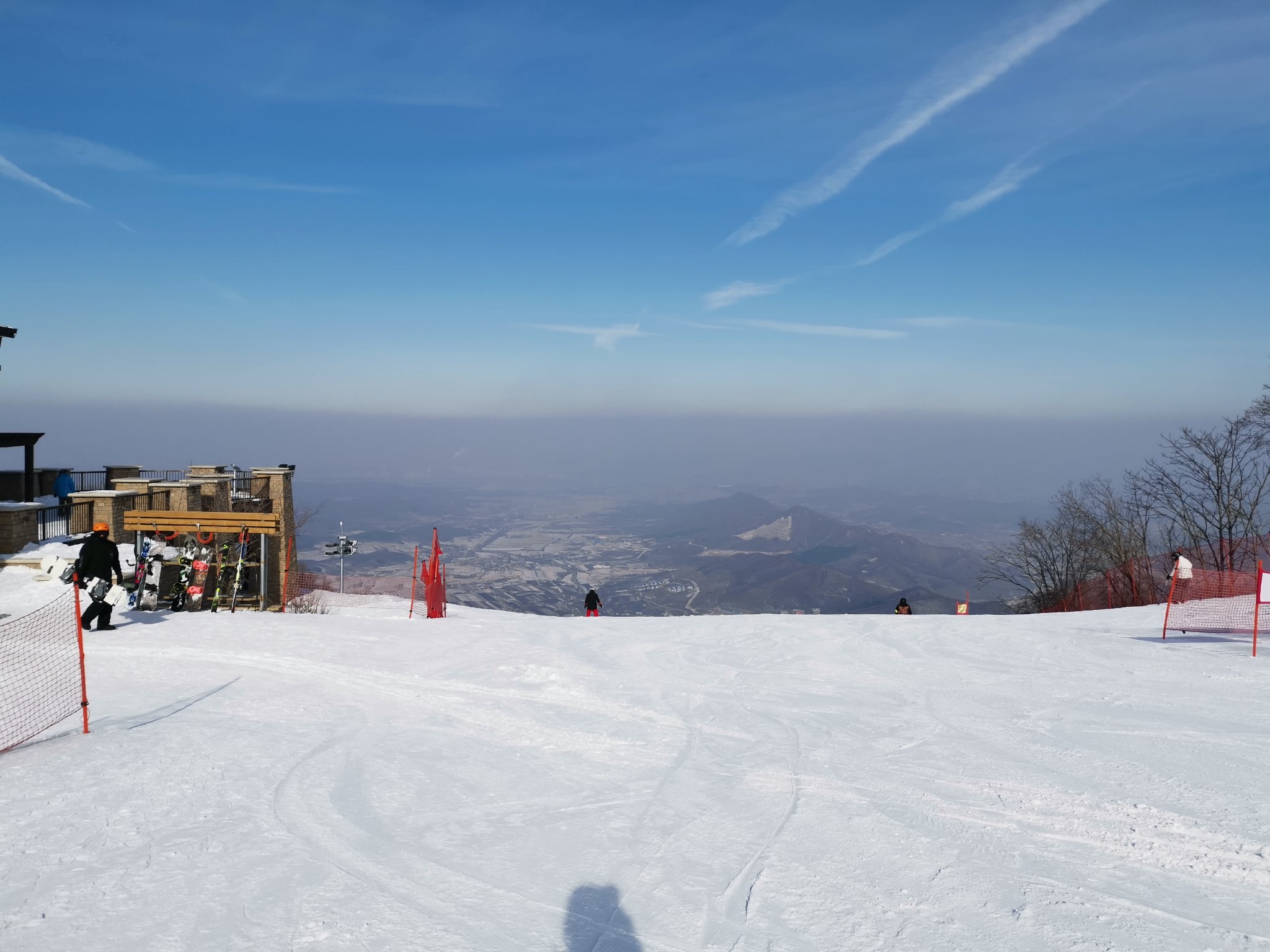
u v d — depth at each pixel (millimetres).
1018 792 7023
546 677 11469
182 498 22469
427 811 6422
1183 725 9156
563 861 5586
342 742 8156
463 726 9047
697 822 6344
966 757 8039
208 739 7914
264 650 12461
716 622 18172
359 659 12195
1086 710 9914
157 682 10383
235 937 4285
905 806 6711
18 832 5527
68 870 4992
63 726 8250
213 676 10836
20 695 9633
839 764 7848
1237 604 19656
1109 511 35906
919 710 9930
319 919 4551
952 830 6191
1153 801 6785
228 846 5500
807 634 16125
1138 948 4438
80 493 19844
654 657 13492
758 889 5188
